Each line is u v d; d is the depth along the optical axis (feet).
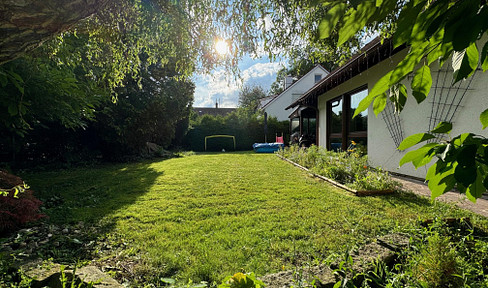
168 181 19.10
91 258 7.33
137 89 41.24
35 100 14.84
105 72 10.43
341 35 2.25
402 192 12.73
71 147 36.29
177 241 8.21
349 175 15.93
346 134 25.39
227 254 7.12
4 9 3.13
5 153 31.12
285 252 7.09
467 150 2.02
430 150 2.36
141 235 8.82
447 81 13.48
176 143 59.31
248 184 16.93
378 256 5.45
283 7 6.34
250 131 62.23
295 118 50.37
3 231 9.43
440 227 6.85
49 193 16.57
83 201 14.33
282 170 22.76
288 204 11.82
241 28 7.15
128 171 26.50
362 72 21.43
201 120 62.18
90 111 18.37
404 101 2.87
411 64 2.60
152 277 6.16
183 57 8.85
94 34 8.18
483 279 4.97
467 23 1.81
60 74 14.48
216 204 12.48
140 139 40.19
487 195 11.66
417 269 5.17
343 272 4.84
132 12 8.06
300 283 4.59
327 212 10.36
